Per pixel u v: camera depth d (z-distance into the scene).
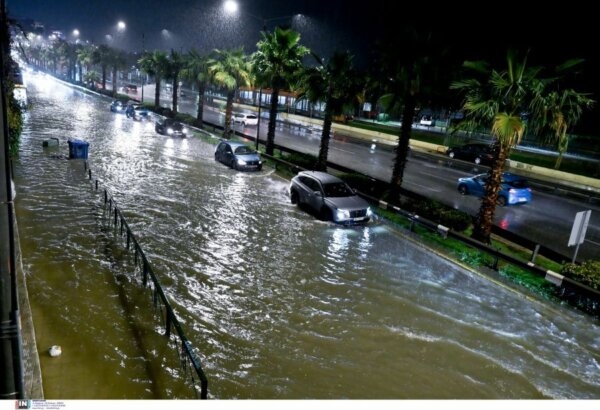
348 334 8.74
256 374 7.25
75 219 13.57
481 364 8.16
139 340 7.74
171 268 10.88
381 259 12.81
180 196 17.70
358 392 7.09
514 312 10.24
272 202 18.02
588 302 10.40
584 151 40.28
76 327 7.89
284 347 8.09
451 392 7.33
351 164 28.86
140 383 6.66
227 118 34.09
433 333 9.05
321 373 7.46
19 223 12.71
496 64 12.73
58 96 62.78
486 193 13.69
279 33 25.25
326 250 13.16
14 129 16.73
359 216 15.62
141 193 17.53
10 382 3.63
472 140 44.00
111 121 40.84
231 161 23.95
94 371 6.79
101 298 9.01
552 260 13.58
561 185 27.78
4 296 3.57
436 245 14.01
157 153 26.94
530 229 17.06
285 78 26.19
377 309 9.86
